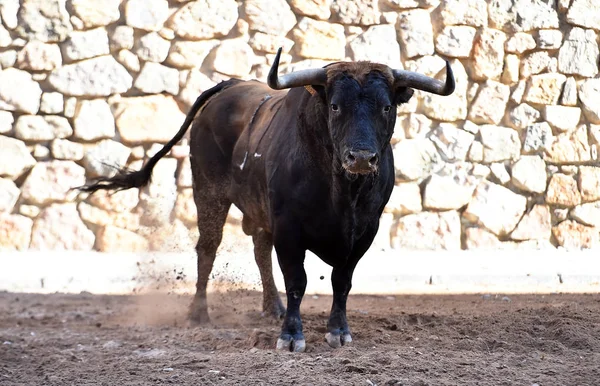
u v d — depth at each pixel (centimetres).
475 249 4891
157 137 4747
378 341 2466
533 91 4978
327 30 4869
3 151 4619
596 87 5019
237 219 4459
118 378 2084
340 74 2211
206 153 2980
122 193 4675
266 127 2616
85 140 4694
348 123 2147
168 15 4762
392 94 2259
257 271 3881
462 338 2519
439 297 3603
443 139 4903
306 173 2345
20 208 4641
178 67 4772
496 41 4959
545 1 5009
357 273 4025
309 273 4166
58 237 4666
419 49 4928
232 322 2934
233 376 2069
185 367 2181
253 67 4847
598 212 4997
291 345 2361
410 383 1973
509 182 4966
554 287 3897
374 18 4909
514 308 3128
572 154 4988
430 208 4884
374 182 2344
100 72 4700
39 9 4647
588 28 5019
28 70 4653
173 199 4719
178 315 3094
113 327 2862
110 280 3900
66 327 2881
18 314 3164
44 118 4662
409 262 4388
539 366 2172
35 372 2172
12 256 4453
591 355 2314
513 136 4962
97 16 4688
